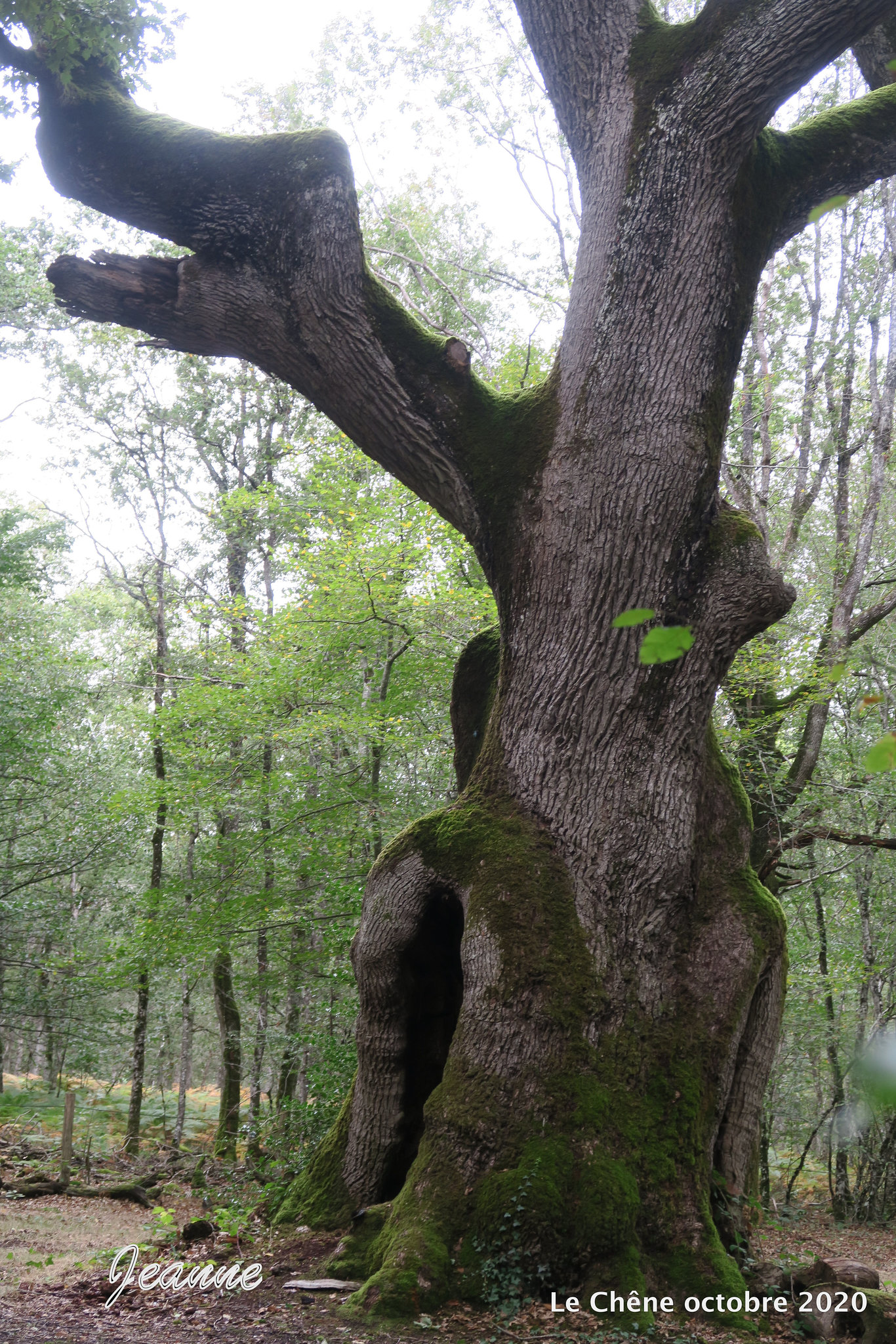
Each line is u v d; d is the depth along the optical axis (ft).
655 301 19.45
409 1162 21.11
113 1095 73.51
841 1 17.46
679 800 19.61
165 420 71.46
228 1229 20.80
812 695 35.32
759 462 44.98
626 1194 16.89
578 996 18.35
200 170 19.81
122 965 45.09
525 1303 15.97
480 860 19.69
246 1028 53.62
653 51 19.94
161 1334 14.78
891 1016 46.55
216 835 49.42
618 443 19.53
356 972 21.12
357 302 20.61
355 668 43.91
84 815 53.88
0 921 52.47
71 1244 23.79
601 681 19.43
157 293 20.84
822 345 40.65
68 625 87.66
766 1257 20.08
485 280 65.87
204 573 73.10
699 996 19.39
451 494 21.52
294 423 72.74
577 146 21.17
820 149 20.80
